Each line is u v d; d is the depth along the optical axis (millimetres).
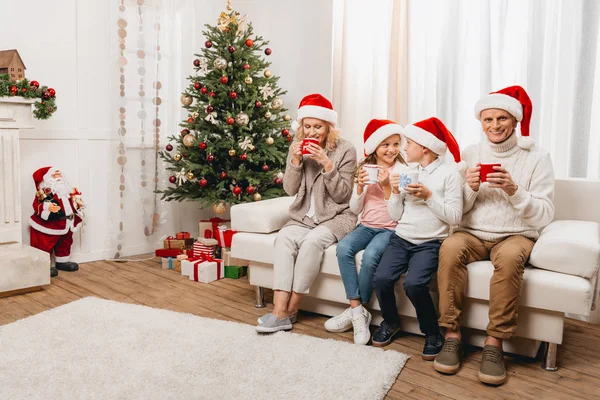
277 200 2740
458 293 1867
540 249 1818
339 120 3541
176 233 3836
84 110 3361
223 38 3301
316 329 2256
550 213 1925
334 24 3588
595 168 2551
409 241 2041
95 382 1688
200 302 2623
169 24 3652
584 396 1674
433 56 3016
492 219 2010
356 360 1874
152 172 3658
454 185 1988
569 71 2547
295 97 3955
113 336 2084
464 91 2914
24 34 3068
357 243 2180
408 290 1916
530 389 1718
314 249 2201
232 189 3338
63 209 3100
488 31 2770
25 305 2543
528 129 2064
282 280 2221
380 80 3316
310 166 2438
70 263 3211
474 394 1678
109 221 3504
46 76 3176
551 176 1986
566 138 2582
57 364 1819
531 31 2631
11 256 2670
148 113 3607
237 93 3297
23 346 1976
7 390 1629
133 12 3475
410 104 3121
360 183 2148
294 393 1621
